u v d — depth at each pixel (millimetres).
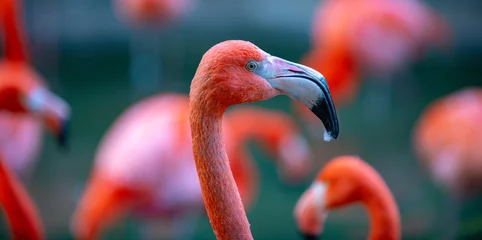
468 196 8883
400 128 13305
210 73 3223
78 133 12500
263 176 11227
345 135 12922
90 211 7750
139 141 7832
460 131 8586
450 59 16766
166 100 8773
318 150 12133
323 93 3359
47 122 7027
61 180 10672
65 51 18328
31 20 17750
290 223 9422
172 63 17625
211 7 21031
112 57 17969
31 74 8438
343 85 13203
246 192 8555
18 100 6906
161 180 7746
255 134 9781
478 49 17703
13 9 8305
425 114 13961
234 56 3254
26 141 8570
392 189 10461
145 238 8961
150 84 15992
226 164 3279
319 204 4648
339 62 13086
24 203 4746
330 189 4609
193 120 3262
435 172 9062
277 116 10438
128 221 9500
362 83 15344
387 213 4441
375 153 11922
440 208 9641
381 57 13352
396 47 13508
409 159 11609
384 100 14742
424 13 14188
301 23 20469
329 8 14141
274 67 3344
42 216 9359
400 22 13461
